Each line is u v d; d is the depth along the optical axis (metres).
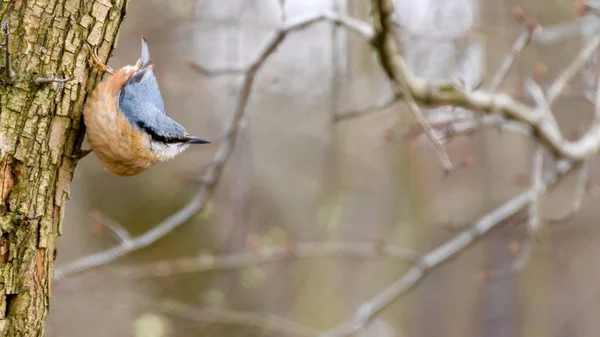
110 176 15.52
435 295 18.56
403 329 18.14
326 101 13.33
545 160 15.45
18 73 4.91
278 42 7.98
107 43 5.52
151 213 15.66
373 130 14.48
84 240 14.83
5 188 4.89
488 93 8.41
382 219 16.30
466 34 9.66
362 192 16.11
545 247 17.14
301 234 15.90
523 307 17.84
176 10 12.52
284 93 14.85
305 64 14.27
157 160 6.30
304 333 11.30
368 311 9.96
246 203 13.38
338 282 16.11
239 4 12.59
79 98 5.38
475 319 18.20
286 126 15.78
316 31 13.64
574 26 10.05
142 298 13.39
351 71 12.61
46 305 5.18
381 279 16.39
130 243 8.52
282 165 16.28
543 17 13.88
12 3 4.86
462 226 9.99
